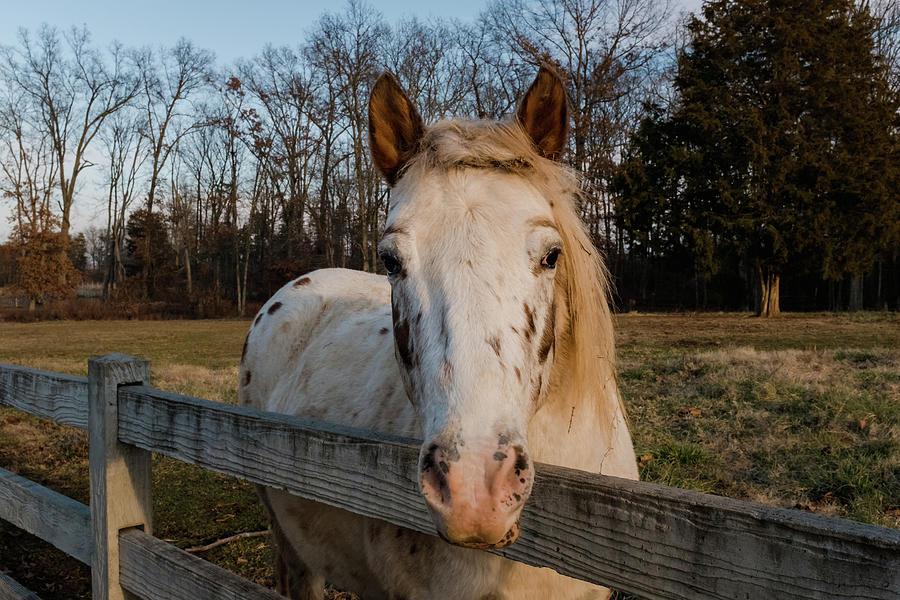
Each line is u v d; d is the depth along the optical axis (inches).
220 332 831.7
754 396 227.9
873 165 853.2
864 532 27.9
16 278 1413.6
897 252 977.5
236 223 1457.9
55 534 83.0
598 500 38.8
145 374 75.4
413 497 47.4
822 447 172.6
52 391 82.9
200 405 65.1
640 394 253.4
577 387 65.9
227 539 148.9
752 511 31.7
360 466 51.6
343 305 121.0
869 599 27.5
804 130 871.1
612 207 932.0
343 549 86.7
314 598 107.7
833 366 283.9
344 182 1148.5
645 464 167.3
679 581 34.7
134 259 1514.5
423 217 57.2
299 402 103.7
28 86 1339.8
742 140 868.0
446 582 65.2
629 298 1234.6
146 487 75.8
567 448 66.5
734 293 1153.4
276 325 124.6
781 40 852.6
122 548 72.6
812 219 826.2
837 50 865.5
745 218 846.5
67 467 207.9
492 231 54.7
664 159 899.4
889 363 285.7
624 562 37.4
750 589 31.7
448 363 48.7
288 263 1268.5
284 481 58.2
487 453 43.5
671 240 903.7
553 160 68.8
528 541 43.8
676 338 534.0
